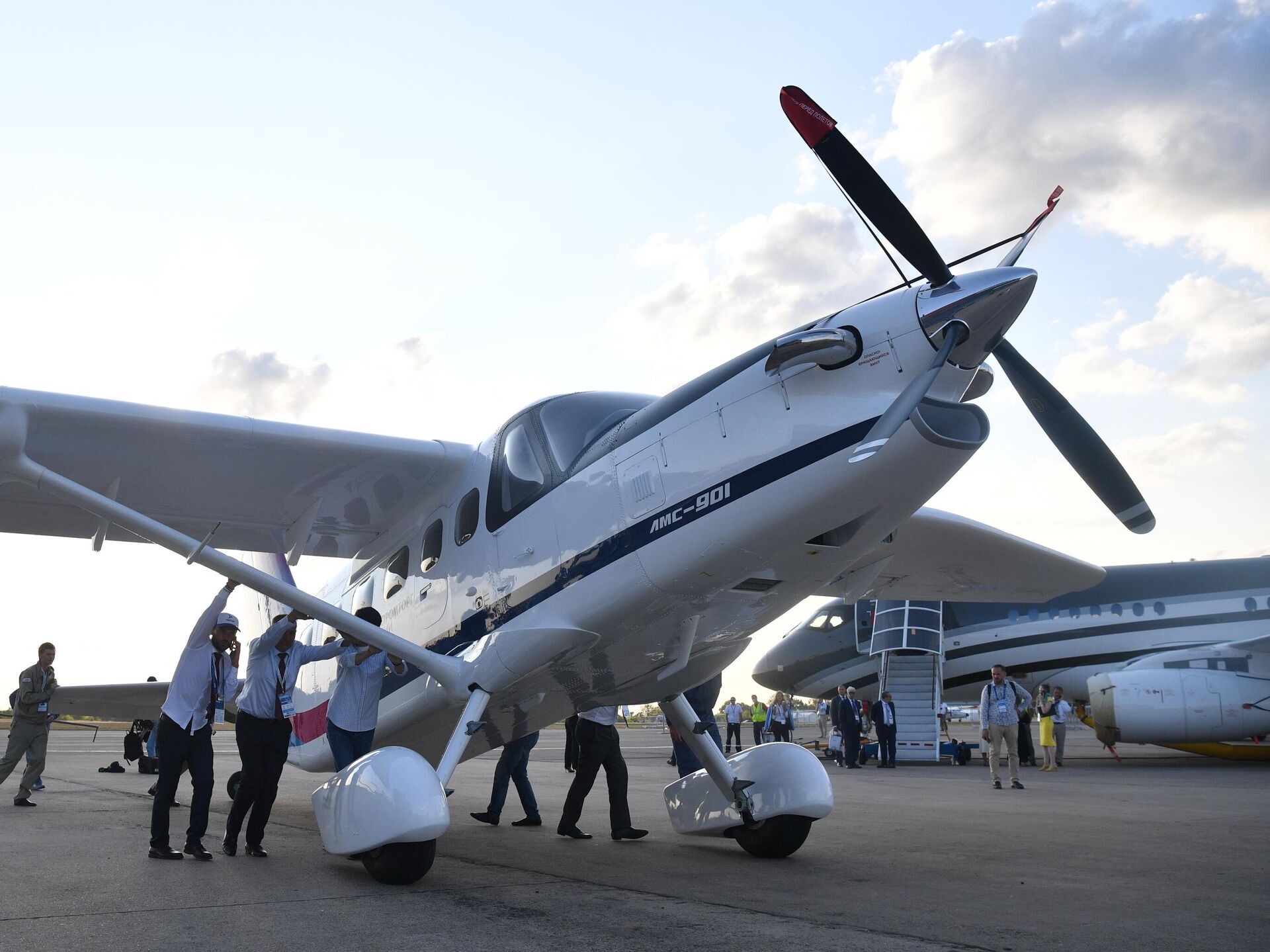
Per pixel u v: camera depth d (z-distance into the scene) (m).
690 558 4.79
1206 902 4.36
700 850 6.14
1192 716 16.56
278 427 6.02
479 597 5.92
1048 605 19.83
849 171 4.58
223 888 4.59
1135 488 5.70
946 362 4.44
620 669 5.62
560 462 5.62
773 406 4.69
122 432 5.85
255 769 5.68
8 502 6.64
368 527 7.30
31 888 4.52
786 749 5.94
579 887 4.72
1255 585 18.84
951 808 9.05
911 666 19.00
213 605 5.55
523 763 7.71
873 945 3.49
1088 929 3.79
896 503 4.50
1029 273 4.28
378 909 4.12
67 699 10.48
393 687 6.64
